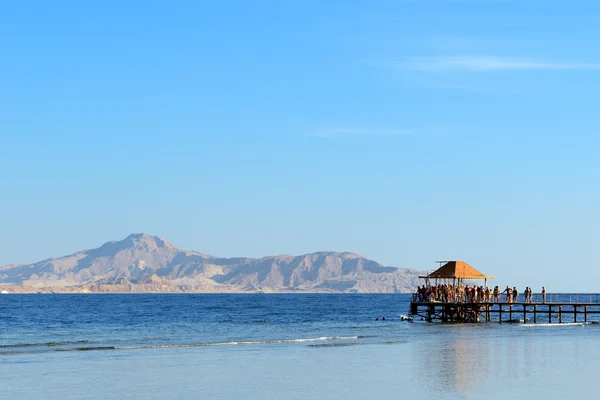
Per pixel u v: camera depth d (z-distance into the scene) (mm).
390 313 130500
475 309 80688
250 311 143000
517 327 72500
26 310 152750
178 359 42031
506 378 32906
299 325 82375
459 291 82312
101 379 33438
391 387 30578
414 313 84562
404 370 36125
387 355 43500
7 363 39938
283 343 53344
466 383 31500
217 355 44344
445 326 74750
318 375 34531
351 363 39375
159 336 63688
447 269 83000
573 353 44125
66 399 28219
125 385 31609
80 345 52406
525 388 30000
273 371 36156
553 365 37781
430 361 40125
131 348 49625
